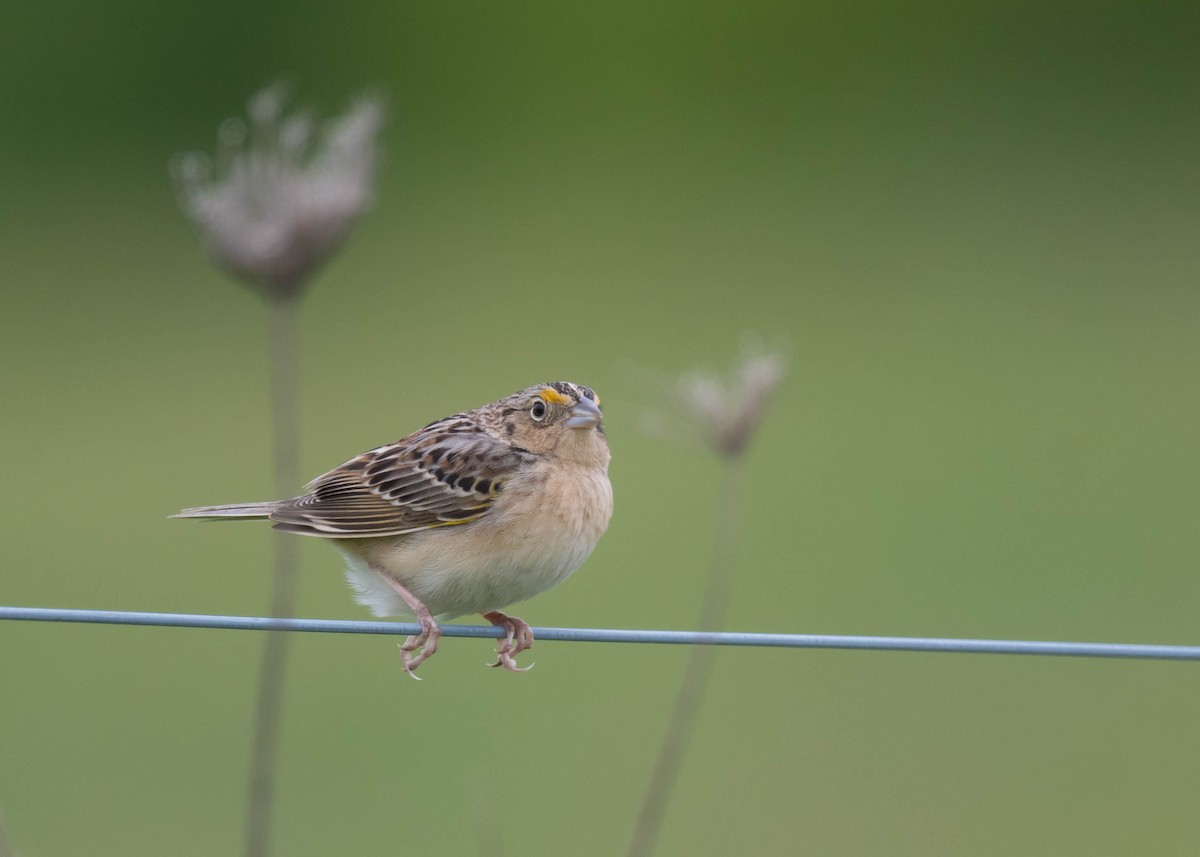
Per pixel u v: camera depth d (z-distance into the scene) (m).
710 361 16.48
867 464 15.29
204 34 21.58
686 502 14.41
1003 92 23.03
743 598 12.64
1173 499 14.56
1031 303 18.67
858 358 17.47
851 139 22.20
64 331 17.50
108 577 12.66
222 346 17.31
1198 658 6.02
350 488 7.20
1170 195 20.86
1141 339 17.95
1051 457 15.53
